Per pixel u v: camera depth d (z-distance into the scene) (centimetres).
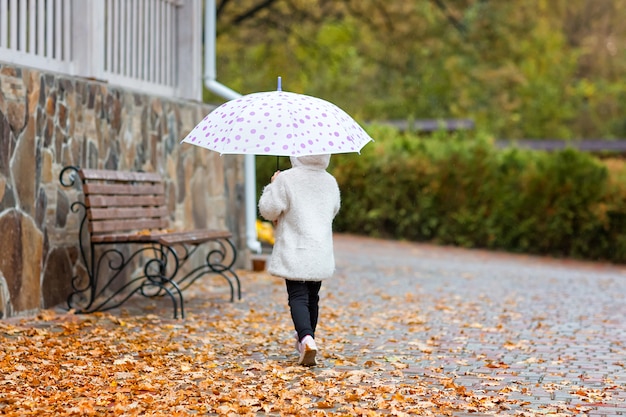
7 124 806
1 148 797
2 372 620
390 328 895
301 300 698
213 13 1377
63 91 913
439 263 1730
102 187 918
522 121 4016
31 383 593
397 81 3244
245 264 1396
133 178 1000
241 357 718
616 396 611
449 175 2188
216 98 2709
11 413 515
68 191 926
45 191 877
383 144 2316
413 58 3034
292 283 704
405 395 597
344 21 2667
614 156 3494
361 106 3206
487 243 2155
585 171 2039
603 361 748
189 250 1231
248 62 2802
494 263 1816
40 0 932
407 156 2252
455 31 2800
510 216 2095
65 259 920
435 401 579
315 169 712
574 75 5038
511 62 3086
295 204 698
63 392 571
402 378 654
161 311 941
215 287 1161
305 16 2547
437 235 2230
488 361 732
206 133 678
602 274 1683
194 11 1267
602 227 2012
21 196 833
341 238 2234
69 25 984
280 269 690
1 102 797
